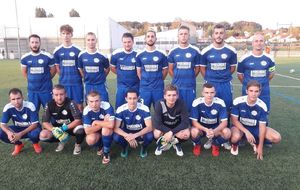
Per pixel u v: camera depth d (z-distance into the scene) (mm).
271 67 4449
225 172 3236
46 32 32281
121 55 4809
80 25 31219
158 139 3738
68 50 4891
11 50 32688
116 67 4941
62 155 3779
